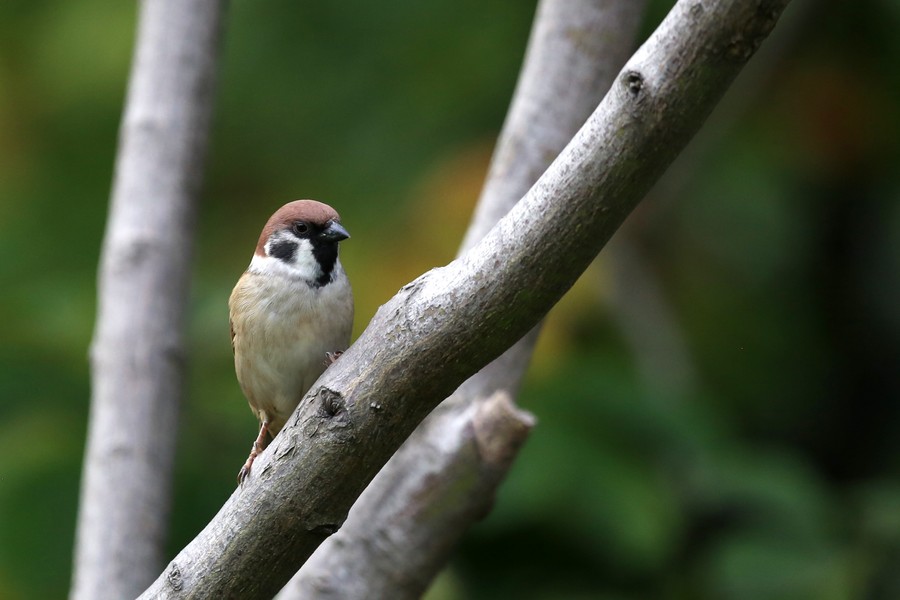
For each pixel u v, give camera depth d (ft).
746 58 12.75
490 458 22.16
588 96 23.71
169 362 25.75
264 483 15.37
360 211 35.63
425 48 36.96
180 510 29.91
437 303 14.46
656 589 30.17
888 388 38.50
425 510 22.26
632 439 31.40
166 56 27.30
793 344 37.93
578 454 29.99
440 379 14.67
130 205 26.40
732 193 38.81
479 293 14.24
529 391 31.71
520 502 29.12
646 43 13.19
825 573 29.94
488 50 36.73
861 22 40.29
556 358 33.35
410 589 22.34
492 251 14.16
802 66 40.34
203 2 27.61
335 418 14.88
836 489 33.42
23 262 34.63
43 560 29.12
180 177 26.86
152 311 25.75
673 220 38.91
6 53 37.60
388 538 22.24
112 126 36.65
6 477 29.48
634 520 29.19
